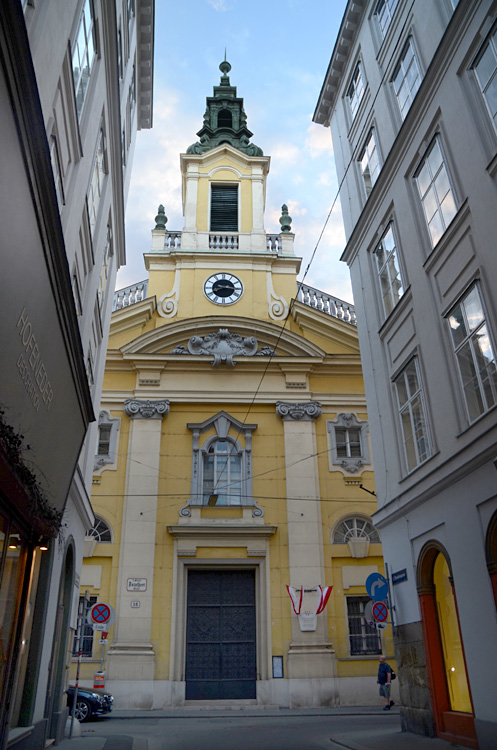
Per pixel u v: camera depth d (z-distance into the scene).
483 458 9.38
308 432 22.91
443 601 11.17
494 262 9.58
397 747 9.78
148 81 18.41
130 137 17.14
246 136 29.89
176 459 22.28
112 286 16.20
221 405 23.36
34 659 9.47
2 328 5.82
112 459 22.11
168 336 23.97
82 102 9.52
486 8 10.28
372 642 20.50
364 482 22.44
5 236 5.24
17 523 7.93
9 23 4.40
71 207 9.09
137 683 19.06
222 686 20.02
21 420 7.29
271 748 10.63
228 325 24.31
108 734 13.17
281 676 19.66
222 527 21.02
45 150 5.59
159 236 26.78
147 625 19.83
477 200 10.16
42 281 6.59
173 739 12.19
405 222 13.05
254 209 27.41
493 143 10.01
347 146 17.52
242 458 22.47
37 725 9.49
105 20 10.41
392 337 13.70
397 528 12.86
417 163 12.71
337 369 24.17
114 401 22.98
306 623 20.14
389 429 13.55
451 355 10.98
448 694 10.82
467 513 9.91
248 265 25.91
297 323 25.19
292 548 21.14
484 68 10.39
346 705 19.38
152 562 20.61
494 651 8.94
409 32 13.57
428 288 11.83
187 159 28.22
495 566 9.09
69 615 12.57
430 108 12.01
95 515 21.33
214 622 20.80
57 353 7.93
